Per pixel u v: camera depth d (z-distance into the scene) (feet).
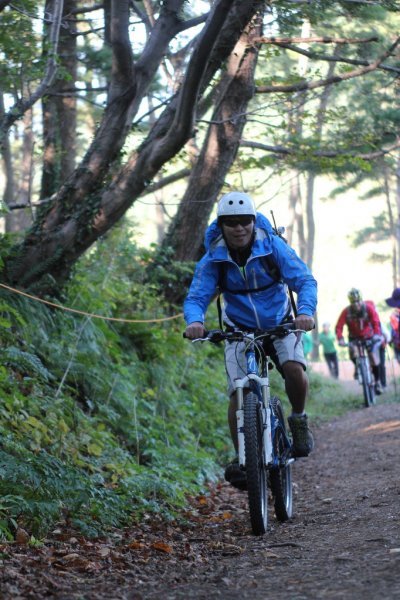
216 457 31.71
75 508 17.69
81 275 33.01
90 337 28.96
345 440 36.24
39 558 14.98
